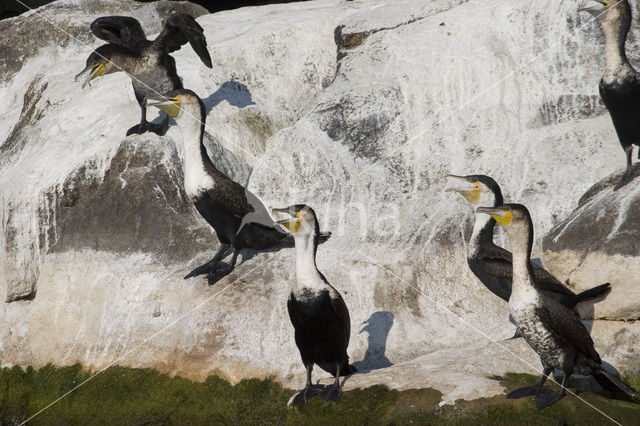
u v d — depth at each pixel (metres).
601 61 15.32
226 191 12.10
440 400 9.26
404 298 12.22
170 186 13.83
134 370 11.73
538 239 12.87
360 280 12.41
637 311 10.59
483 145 14.80
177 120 12.17
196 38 14.30
